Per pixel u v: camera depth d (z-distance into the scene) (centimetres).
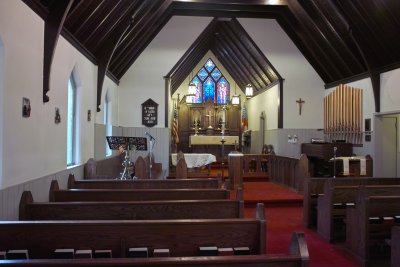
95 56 873
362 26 900
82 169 767
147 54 1211
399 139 1002
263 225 297
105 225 282
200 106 1795
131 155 1199
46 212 371
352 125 1087
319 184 682
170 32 1213
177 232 289
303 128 1238
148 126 1212
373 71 977
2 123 415
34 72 504
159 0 950
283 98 1232
